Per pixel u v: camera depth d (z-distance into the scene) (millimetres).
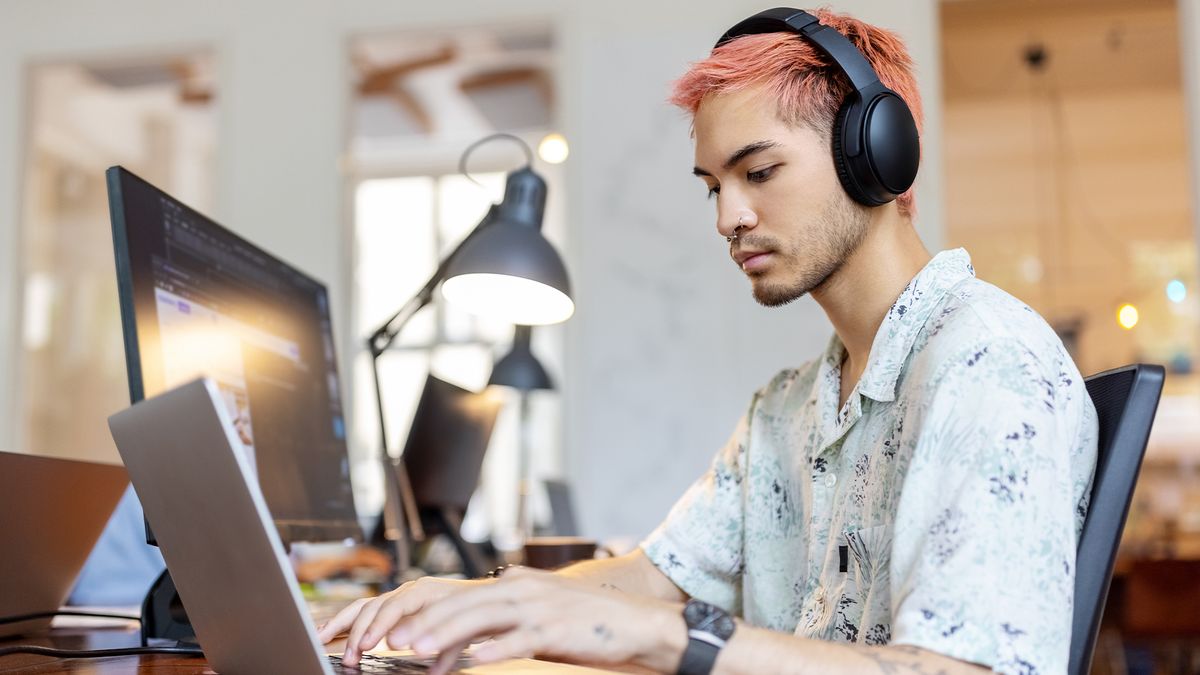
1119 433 891
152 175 7727
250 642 764
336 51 4938
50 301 7461
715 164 988
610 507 4504
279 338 1256
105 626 1311
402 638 684
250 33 5000
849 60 962
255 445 1123
